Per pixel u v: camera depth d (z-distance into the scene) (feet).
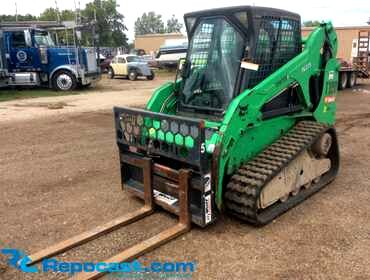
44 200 16.97
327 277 11.18
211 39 15.43
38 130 30.73
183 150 13.35
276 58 15.72
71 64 59.47
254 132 14.85
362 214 15.05
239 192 13.66
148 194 15.20
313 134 16.30
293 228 14.05
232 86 14.64
